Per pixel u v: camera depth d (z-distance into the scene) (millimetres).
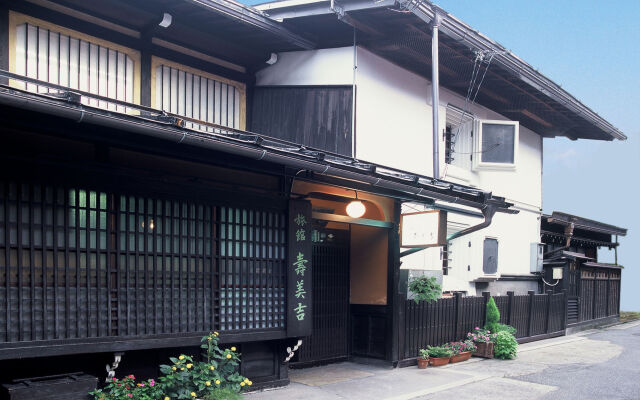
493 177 16516
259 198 8258
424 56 12125
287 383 9102
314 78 11109
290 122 11164
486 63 12711
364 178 8328
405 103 12562
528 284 18547
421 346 11703
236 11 9352
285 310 8570
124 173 6750
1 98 4781
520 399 9031
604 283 22438
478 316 13508
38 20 7922
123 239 6824
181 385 7145
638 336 18109
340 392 8914
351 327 11664
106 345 6500
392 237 11094
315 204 11203
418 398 8844
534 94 15227
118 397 6461
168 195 7219
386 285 11188
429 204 10711
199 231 7621
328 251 11367
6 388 5809
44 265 6098
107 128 6480
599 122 17938
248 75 11273
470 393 9305
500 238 16859
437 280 11969
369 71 11336
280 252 8586
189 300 7441
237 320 8016
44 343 6012
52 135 6305
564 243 22125
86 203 6469
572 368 11883
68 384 6051
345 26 10805
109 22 8766
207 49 10320
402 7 10008
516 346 12867
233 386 7633
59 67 8141
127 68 9031
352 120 10727
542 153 19828
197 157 7508
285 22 10562
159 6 8773
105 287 6602
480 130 14984
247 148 6770
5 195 5852
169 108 9633
